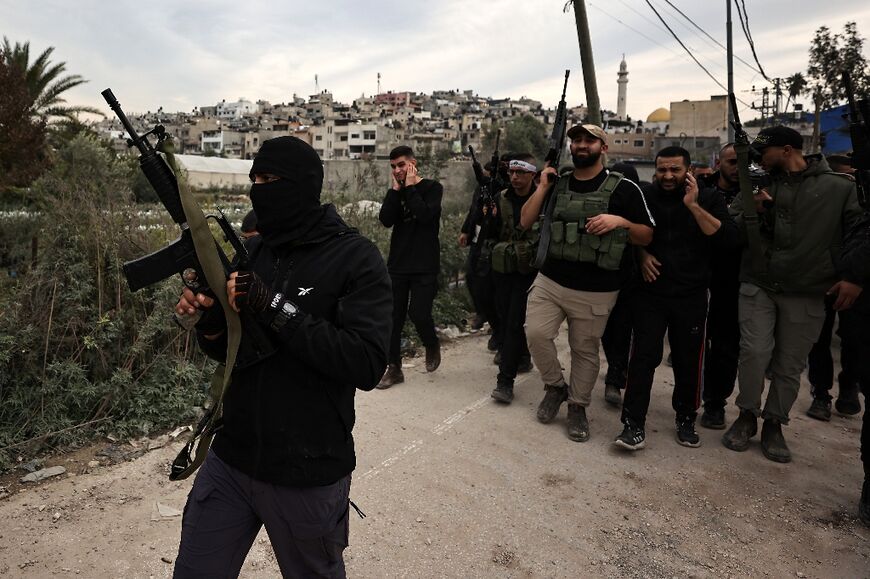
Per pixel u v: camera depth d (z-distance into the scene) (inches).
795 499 136.7
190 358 182.1
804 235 147.1
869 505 127.3
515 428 168.6
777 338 155.3
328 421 66.9
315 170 68.4
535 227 181.3
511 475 141.2
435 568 106.7
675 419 181.6
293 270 67.9
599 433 168.9
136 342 163.9
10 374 148.3
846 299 129.0
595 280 153.7
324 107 6023.6
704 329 158.1
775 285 151.6
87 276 166.6
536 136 1947.6
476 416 175.8
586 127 149.3
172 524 113.7
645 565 110.9
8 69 661.3
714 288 172.7
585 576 107.0
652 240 154.2
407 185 189.6
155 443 146.3
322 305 66.7
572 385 163.8
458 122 5128.0
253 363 65.7
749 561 113.6
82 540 107.3
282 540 67.9
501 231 196.2
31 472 129.9
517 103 6742.1
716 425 176.4
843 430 179.2
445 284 319.3
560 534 118.9
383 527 117.3
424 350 243.8
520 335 185.0
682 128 2822.3
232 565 68.0
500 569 107.5
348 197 319.3
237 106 7362.2
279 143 66.6
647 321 154.1
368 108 6186.0
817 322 150.9
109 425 149.7
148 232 189.9
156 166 62.6
